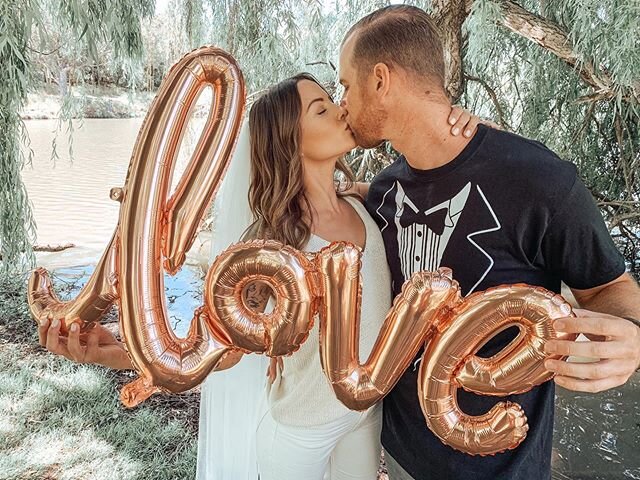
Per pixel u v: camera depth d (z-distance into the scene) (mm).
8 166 3047
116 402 2758
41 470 2236
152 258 817
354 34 1058
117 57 3004
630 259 4289
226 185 1339
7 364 3141
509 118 3938
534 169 998
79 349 904
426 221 1112
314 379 1190
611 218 4180
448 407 847
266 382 1369
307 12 3646
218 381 1432
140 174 816
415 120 1046
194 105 876
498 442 842
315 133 1141
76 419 2592
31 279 946
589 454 2428
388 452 1241
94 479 2188
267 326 822
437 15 2990
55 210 6957
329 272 815
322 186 1205
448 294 813
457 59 3043
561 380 793
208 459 1494
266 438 1280
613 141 3979
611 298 1002
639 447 2463
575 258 1009
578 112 3816
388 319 847
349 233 1198
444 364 823
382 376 846
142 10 3191
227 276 809
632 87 2900
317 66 3727
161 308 822
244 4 3393
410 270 1147
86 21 2545
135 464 2283
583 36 2785
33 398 2768
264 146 1169
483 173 1036
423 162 1094
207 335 834
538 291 789
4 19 2361
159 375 807
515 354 810
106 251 865
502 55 3859
